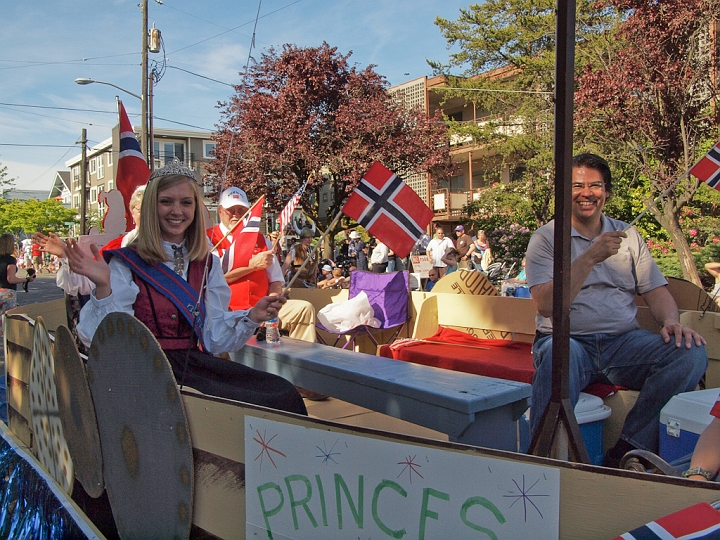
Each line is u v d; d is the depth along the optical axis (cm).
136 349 201
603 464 285
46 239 230
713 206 1180
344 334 517
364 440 156
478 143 2103
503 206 2081
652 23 910
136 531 213
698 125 925
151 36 1866
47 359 266
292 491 171
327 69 1797
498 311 466
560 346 180
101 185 5162
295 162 1808
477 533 141
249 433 178
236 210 434
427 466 147
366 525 157
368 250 2194
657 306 302
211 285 269
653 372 281
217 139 1878
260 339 376
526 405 251
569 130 174
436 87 2198
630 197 1388
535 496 134
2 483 301
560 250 178
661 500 122
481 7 2106
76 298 396
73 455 243
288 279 611
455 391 238
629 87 934
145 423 204
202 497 192
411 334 537
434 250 1554
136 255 251
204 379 242
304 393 385
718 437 182
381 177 284
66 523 224
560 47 171
